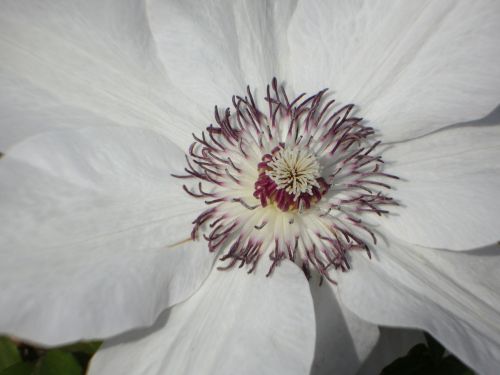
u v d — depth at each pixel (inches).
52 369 4.0
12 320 3.3
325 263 4.1
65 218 3.7
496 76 4.0
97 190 3.8
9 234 3.5
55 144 3.8
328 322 3.9
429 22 4.2
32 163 3.7
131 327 3.5
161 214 4.0
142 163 4.0
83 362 4.2
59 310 3.4
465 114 4.1
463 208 4.1
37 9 4.1
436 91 4.2
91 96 4.2
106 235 3.8
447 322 3.5
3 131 3.9
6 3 4.0
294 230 4.2
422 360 4.2
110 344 3.7
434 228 4.1
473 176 4.1
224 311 3.8
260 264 4.0
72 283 3.5
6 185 3.5
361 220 4.2
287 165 4.1
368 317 3.7
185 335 3.8
